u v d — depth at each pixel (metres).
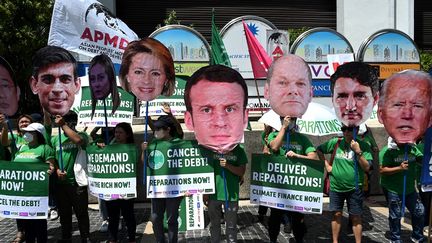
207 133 5.32
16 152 5.93
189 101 5.36
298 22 20.77
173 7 20.16
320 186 5.32
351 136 5.58
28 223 5.57
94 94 5.99
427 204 6.34
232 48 11.12
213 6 20.22
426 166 4.96
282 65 5.60
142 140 8.61
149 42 5.83
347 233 6.75
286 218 6.77
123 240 6.57
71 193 5.93
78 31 6.59
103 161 5.74
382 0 19.83
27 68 16.11
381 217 7.60
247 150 8.83
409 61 11.51
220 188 5.40
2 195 5.44
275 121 6.09
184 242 6.43
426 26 22.19
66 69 5.71
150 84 5.83
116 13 19.81
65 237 6.03
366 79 5.61
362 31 19.92
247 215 7.82
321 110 7.06
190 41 9.95
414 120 5.35
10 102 5.82
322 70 11.28
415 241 5.92
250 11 20.39
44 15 16.59
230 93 5.29
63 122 5.71
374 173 9.16
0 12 15.99
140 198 8.86
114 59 6.96
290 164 5.43
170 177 5.41
